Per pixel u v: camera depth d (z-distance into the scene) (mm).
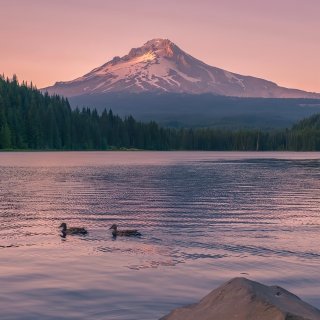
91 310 14031
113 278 17562
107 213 35969
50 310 14000
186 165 112750
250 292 10586
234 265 19656
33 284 16703
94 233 27375
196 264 19797
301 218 33500
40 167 101250
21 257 20984
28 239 25391
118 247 23359
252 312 10078
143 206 40281
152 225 30359
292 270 18859
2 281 17078
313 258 20953
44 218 33250
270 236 26406
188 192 52344
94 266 19391
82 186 59344
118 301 14898
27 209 38062
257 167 105250
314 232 27719
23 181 66875
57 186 59219
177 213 36062
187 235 26719
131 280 17297
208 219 32969
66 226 28188
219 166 108875
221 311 10461
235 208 39062
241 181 67562
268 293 10977
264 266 19500
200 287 16484
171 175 79750
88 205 40844
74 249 22812
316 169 98062
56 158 151125
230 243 24312
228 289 11039
